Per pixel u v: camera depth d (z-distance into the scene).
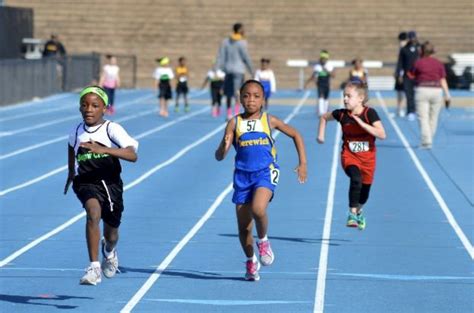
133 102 91.50
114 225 21.97
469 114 77.94
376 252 27.41
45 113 76.88
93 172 21.52
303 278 24.00
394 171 45.41
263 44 117.50
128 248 27.73
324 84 76.06
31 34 103.69
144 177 42.94
